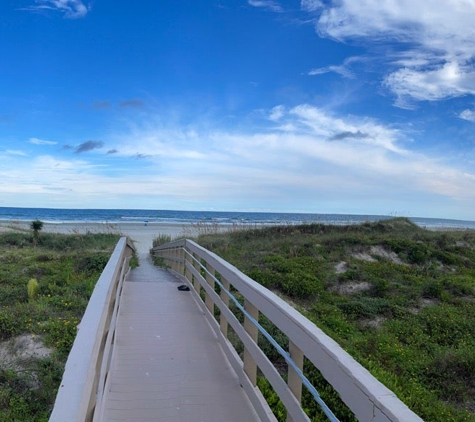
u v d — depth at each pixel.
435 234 20.55
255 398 3.47
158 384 3.95
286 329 2.64
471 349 8.00
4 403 4.86
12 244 20.44
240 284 3.97
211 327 5.84
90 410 1.96
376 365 7.00
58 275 11.34
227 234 20.52
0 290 9.33
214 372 4.27
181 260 10.23
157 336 5.42
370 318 9.86
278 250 15.60
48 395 4.99
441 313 10.03
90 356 1.95
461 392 6.62
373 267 13.62
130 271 12.88
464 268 15.59
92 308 2.57
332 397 5.15
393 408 1.45
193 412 3.44
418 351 8.00
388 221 23.67
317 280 11.74
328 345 2.05
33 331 6.70
